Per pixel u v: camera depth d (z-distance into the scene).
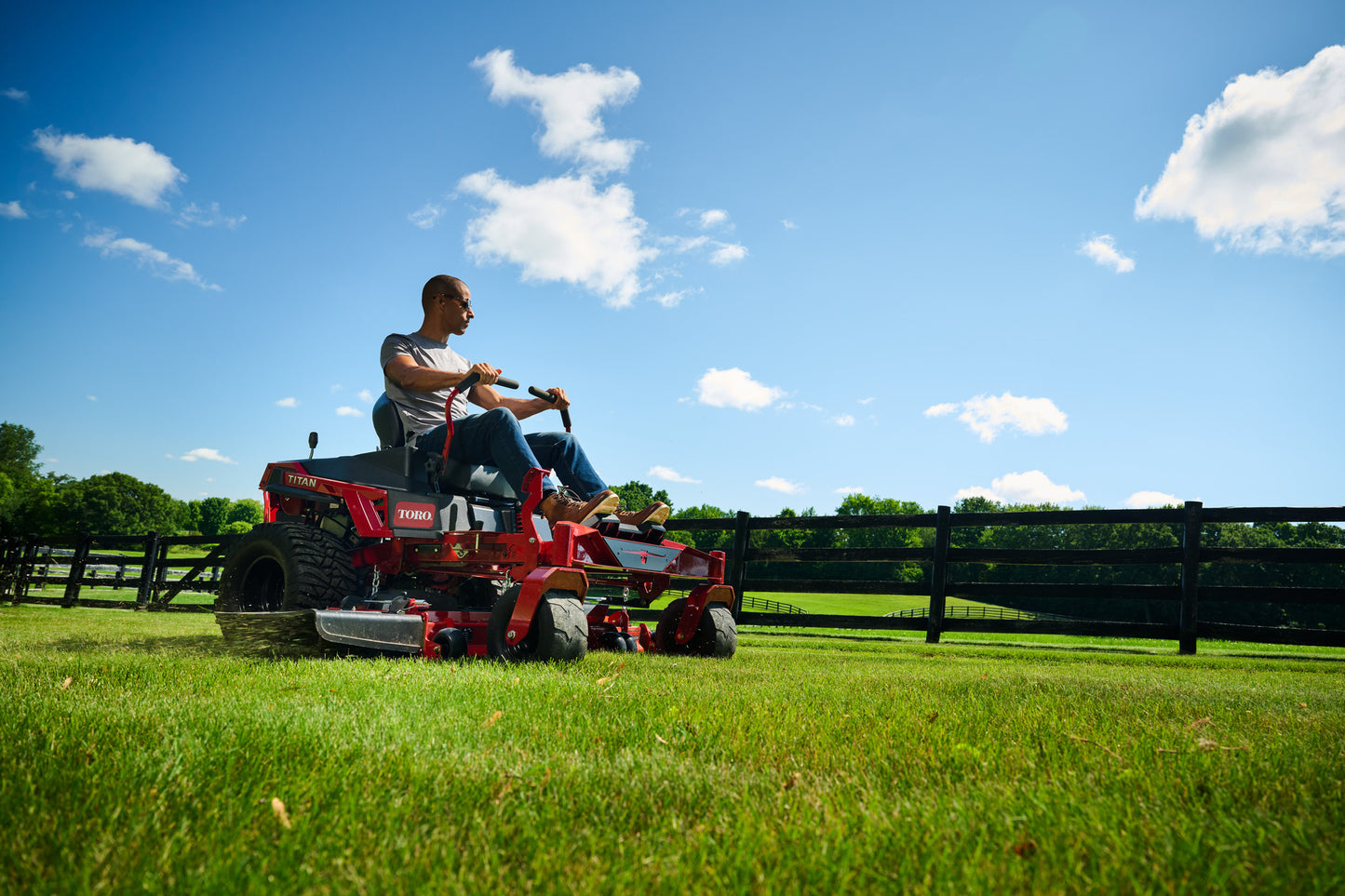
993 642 6.50
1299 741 1.67
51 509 81.44
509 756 1.36
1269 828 1.00
